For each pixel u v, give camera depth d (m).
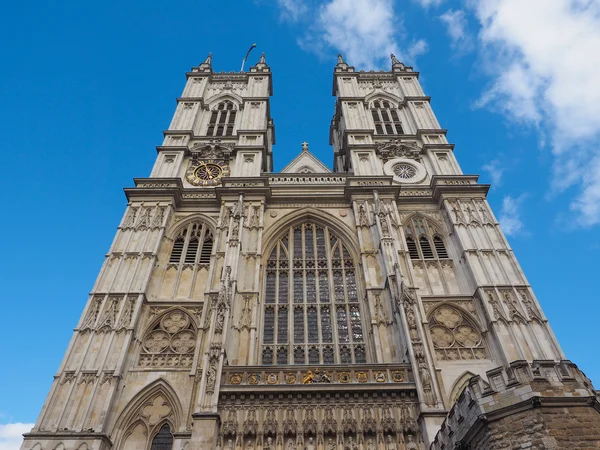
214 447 21.89
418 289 33.84
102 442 24.22
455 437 17.31
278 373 25.56
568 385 15.16
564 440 13.90
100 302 31.19
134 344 30.03
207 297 31.73
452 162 45.09
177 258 36.91
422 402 23.59
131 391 27.70
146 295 32.59
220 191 39.78
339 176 43.84
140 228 37.06
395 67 61.12
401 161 45.59
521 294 32.28
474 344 31.23
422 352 26.25
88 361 27.73
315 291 34.88
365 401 24.19
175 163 43.75
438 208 40.94
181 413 26.58
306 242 38.69
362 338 31.73
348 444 22.56
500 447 14.59
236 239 35.22
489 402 15.58
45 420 24.91
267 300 34.19
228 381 25.16
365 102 54.22
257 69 60.56
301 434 22.83
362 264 34.94
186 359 29.83
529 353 28.62
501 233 36.94
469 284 34.44
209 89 56.53
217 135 49.31
